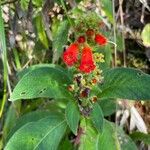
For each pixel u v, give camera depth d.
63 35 0.36
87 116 0.30
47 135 0.30
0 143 0.38
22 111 0.40
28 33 0.40
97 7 0.38
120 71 0.30
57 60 0.39
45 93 0.28
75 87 0.29
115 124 0.34
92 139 0.31
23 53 0.42
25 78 0.28
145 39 0.42
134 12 0.44
